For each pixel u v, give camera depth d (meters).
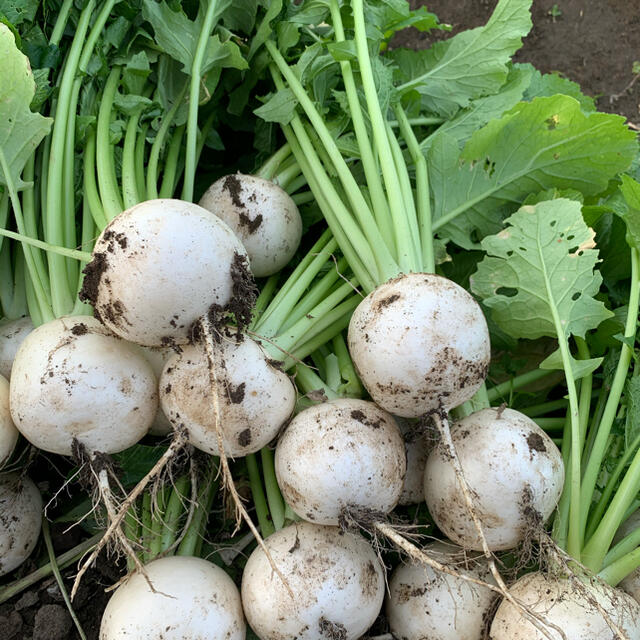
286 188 0.43
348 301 0.36
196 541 0.35
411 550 0.28
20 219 0.34
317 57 0.41
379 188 0.36
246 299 0.30
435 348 0.29
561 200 0.35
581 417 0.36
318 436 0.29
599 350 0.40
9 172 0.33
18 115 0.32
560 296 0.34
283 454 0.30
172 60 0.42
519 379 0.39
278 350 0.33
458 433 0.31
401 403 0.30
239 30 0.45
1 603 0.35
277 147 0.46
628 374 0.38
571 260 0.34
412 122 0.44
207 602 0.29
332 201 0.36
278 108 0.40
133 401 0.30
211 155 0.49
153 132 0.41
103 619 0.30
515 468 0.29
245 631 0.31
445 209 0.40
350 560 0.30
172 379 0.30
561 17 0.67
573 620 0.28
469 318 0.30
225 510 0.36
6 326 0.36
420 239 0.37
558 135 0.38
